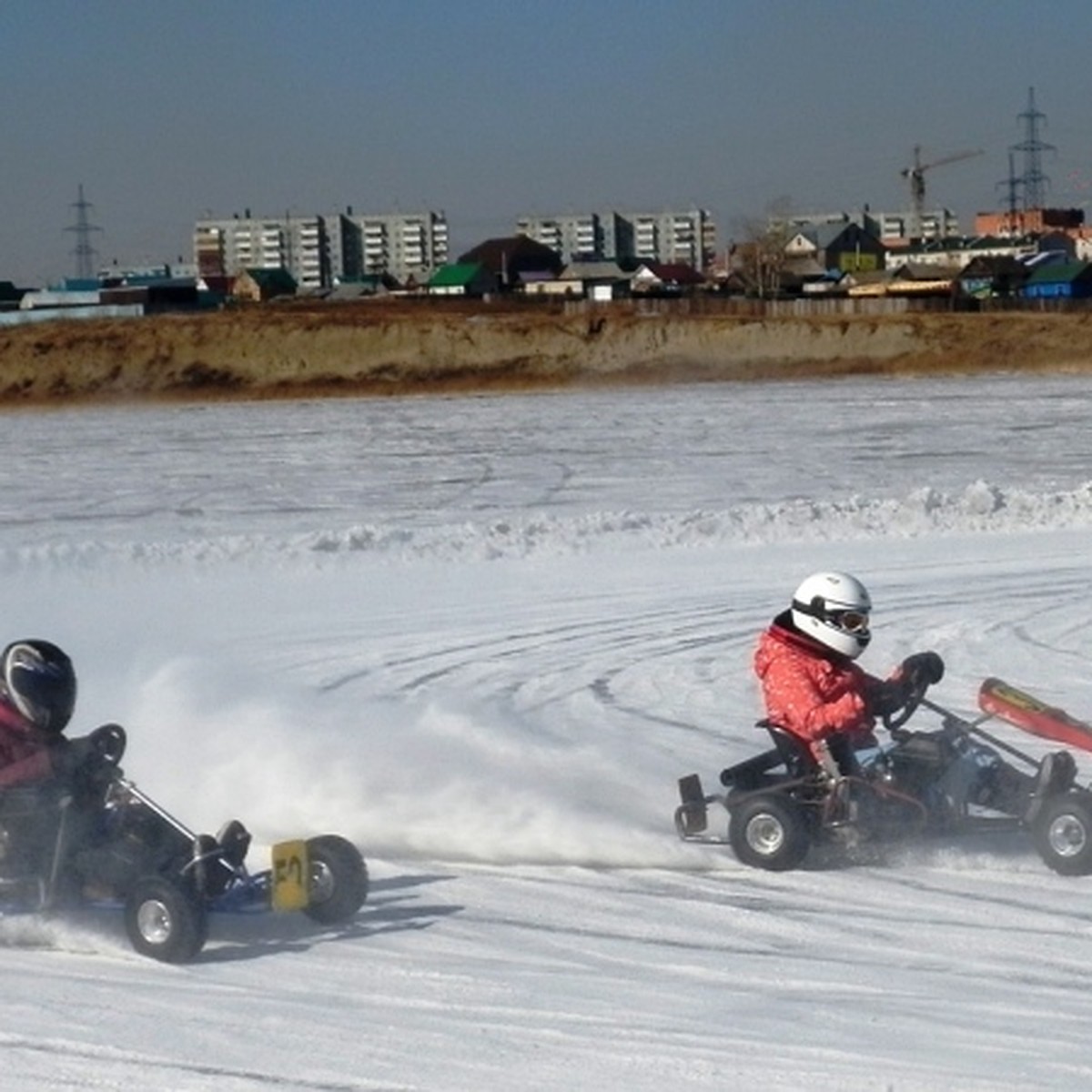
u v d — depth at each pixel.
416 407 72.69
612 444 52.03
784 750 10.72
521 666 18.72
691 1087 7.00
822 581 10.73
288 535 28.91
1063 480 39.94
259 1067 7.33
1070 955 8.84
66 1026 7.89
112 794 9.29
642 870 10.72
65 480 45.69
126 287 149.88
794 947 9.05
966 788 10.44
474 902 10.01
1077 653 18.81
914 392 71.31
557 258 195.75
